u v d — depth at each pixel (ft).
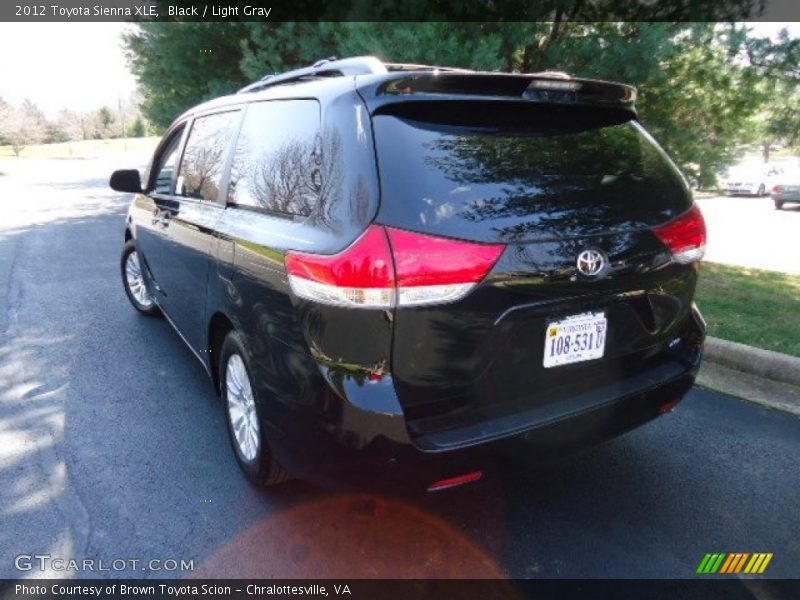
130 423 11.77
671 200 8.57
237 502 9.38
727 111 23.04
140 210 15.56
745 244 33.14
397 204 6.72
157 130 35.94
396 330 6.67
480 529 8.77
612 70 21.08
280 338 7.70
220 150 10.91
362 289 6.63
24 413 12.18
